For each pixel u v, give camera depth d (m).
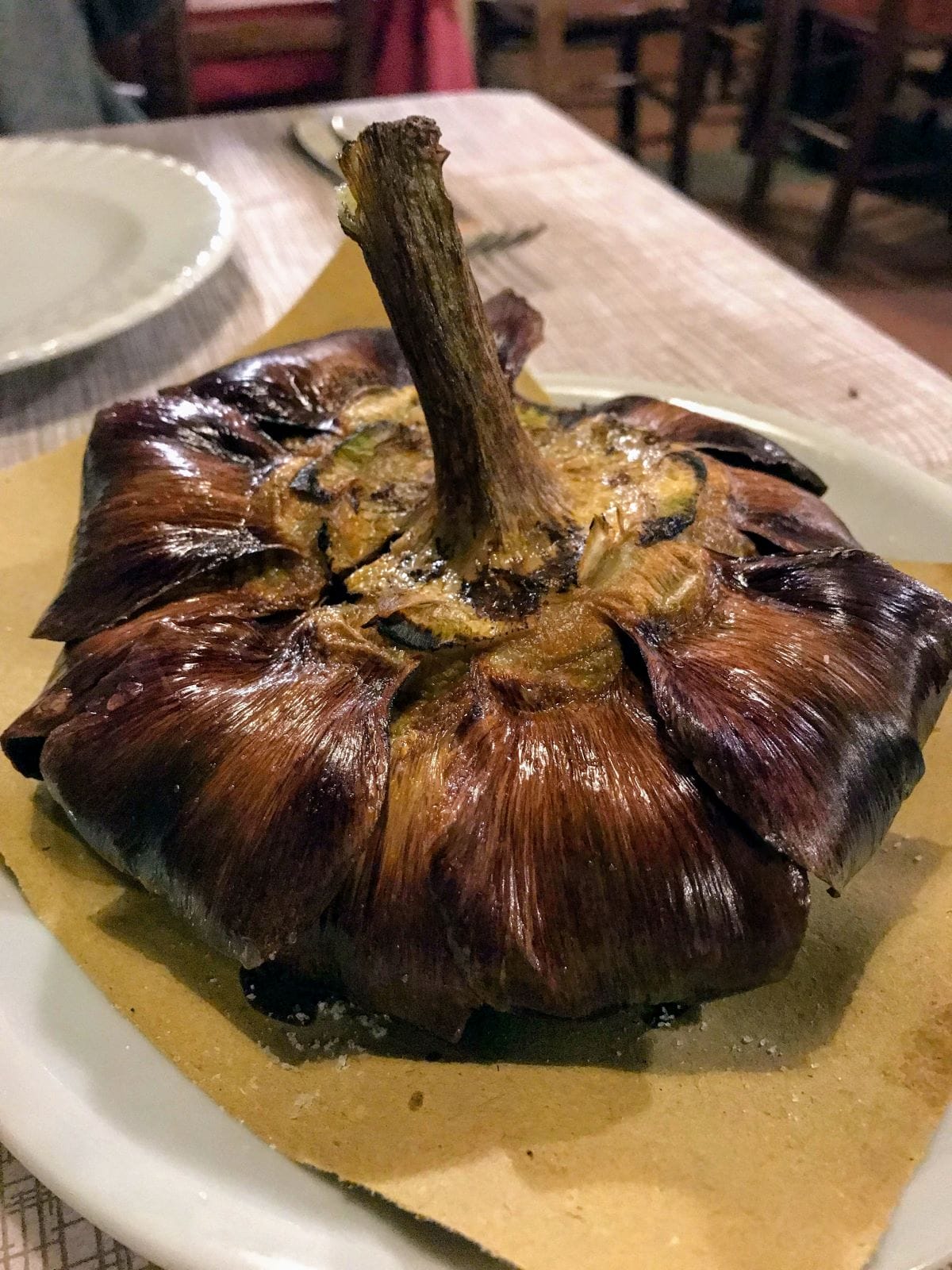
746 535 0.16
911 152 0.92
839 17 0.79
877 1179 0.13
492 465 0.15
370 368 0.19
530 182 0.43
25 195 0.36
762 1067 0.14
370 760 0.13
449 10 0.72
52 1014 0.14
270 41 0.71
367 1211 0.13
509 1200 0.12
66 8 0.55
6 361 0.27
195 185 0.36
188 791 0.13
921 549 0.22
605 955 0.12
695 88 0.87
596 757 0.13
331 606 0.15
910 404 0.29
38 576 0.22
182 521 0.16
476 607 0.15
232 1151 0.13
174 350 0.32
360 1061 0.14
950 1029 0.14
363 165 0.13
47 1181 0.13
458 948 0.12
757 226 0.87
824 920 0.16
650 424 0.19
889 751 0.14
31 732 0.15
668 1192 0.13
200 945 0.15
